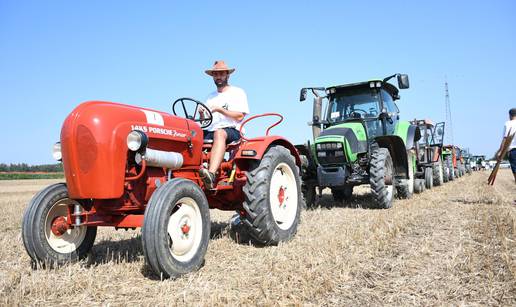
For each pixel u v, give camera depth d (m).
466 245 4.41
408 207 7.54
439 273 3.47
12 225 7.65
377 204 7.50
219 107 4.75
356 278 3.39
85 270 3.75
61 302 3.03
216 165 4.46
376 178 7.40
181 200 3.65
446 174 15.12
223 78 5.02
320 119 8.60
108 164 3.56
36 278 3.47
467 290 3.07
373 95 8.36
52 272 3.75
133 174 3.77
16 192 23.23
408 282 3.28
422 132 12.09
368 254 4.07
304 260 3.90
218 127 4.86
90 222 3.82
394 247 4.41
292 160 5.32
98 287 3.27
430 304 2.84
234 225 5.93
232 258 4.15
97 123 3.58
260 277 3.41
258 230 4.64
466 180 17.19
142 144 3.54
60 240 4.07
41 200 3.88
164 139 3.99
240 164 4.90
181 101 4.70
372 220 6.04
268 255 4.14
